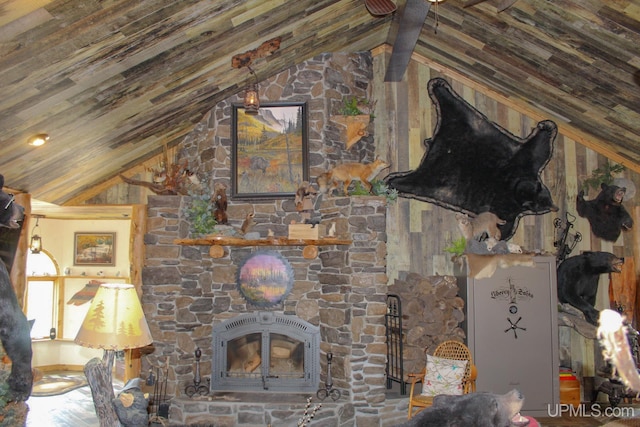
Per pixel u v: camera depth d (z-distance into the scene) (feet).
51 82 12.64
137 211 20.45
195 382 18.83
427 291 20.03
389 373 20.38
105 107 15.08
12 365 12.08
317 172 20.35
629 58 14.89
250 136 20.44
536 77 18.40
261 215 20.27
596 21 14.05
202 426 15.26
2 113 12.94
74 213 23.94
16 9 9.96
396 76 21.33
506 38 16.88
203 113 20.39
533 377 19.13
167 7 12.00
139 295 20.04
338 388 18.86
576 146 21.85
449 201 21.61
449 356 18.31
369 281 18.65
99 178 20.21
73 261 28.30
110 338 10.36
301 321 19.62
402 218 21.68
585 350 21.27
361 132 20.66
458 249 20.49
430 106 22.07
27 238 18.11
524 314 19.31
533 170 21.67
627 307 21.22
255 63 18.01
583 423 18.49
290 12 15.16
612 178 21.49
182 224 19.81
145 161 21.33
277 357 19.75
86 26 11.35
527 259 19.44
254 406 18.01
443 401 8.07
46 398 21.95
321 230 19.07
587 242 21.58
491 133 21.72
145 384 19.26
